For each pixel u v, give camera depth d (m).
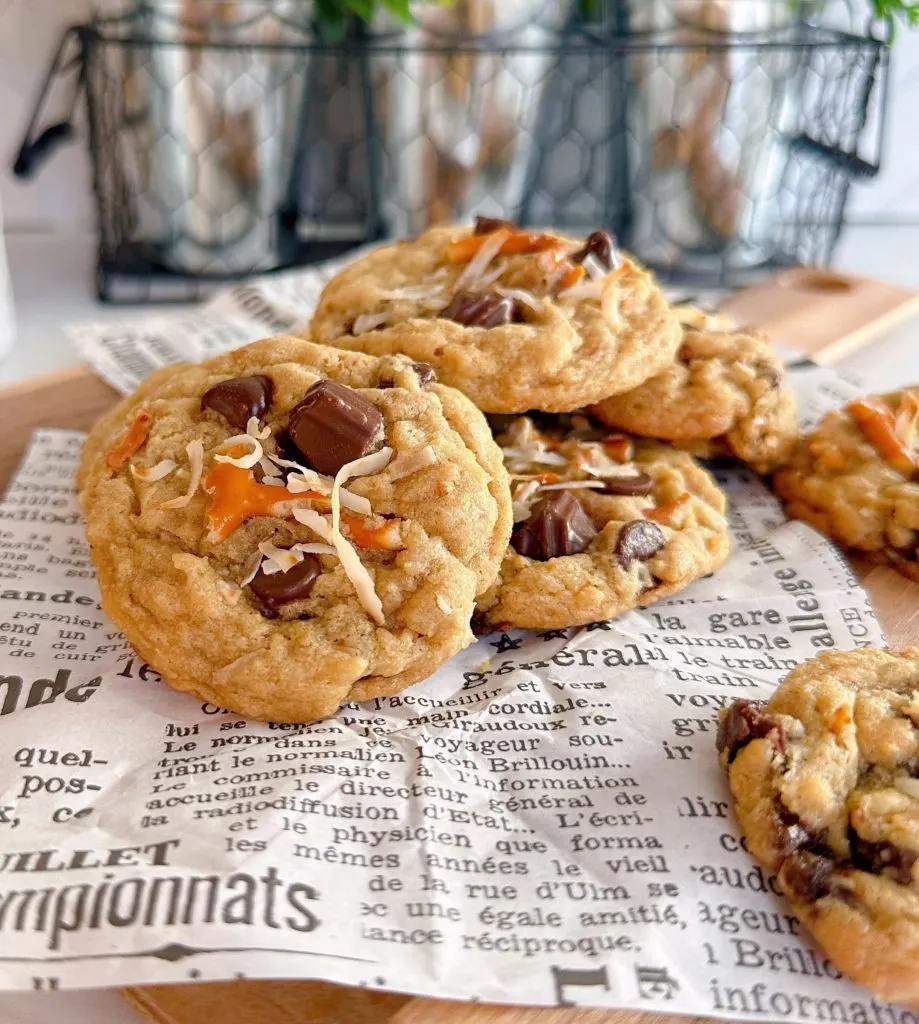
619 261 0.26
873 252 0.44
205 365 0.24
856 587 0.23
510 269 0.25
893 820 0.18
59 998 0.18
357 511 0.21
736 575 0.24
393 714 0.21
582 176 0.42
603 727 0.20
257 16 0.33
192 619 0.20
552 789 0.19
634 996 0.16
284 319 0.32
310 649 0.20
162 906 0.16
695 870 0.18
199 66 0.33
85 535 0.23
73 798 0.19
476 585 0.21
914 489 0.25
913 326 0.37
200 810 0.18
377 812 0.18
